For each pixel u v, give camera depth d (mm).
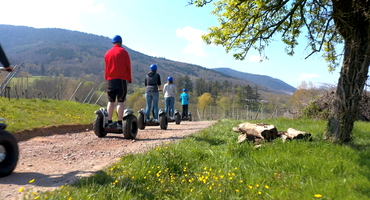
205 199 2705
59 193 2363
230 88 165875
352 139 5055
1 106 9094
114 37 5895
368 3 4438
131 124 5852
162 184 3031
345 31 4848
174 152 4043
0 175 2785
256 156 3955
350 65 4719
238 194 2740
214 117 62375
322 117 12008
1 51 2758
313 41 5926
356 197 2275
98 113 6035
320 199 2330
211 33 6973
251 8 6434
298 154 3971
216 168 3650
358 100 4730
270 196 2564
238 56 6977
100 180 2855
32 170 3240
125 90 5898
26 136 6066
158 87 8547
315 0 5766
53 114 10227
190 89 148250
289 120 11227
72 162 3734
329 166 3174
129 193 2562
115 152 4469
